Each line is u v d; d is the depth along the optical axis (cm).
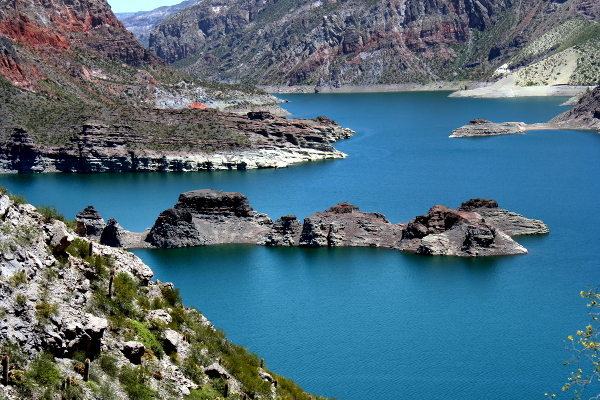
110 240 16725
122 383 5378
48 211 6569
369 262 15638
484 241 16050
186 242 16938
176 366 5994
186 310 7200
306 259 15900
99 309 5900
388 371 10250
